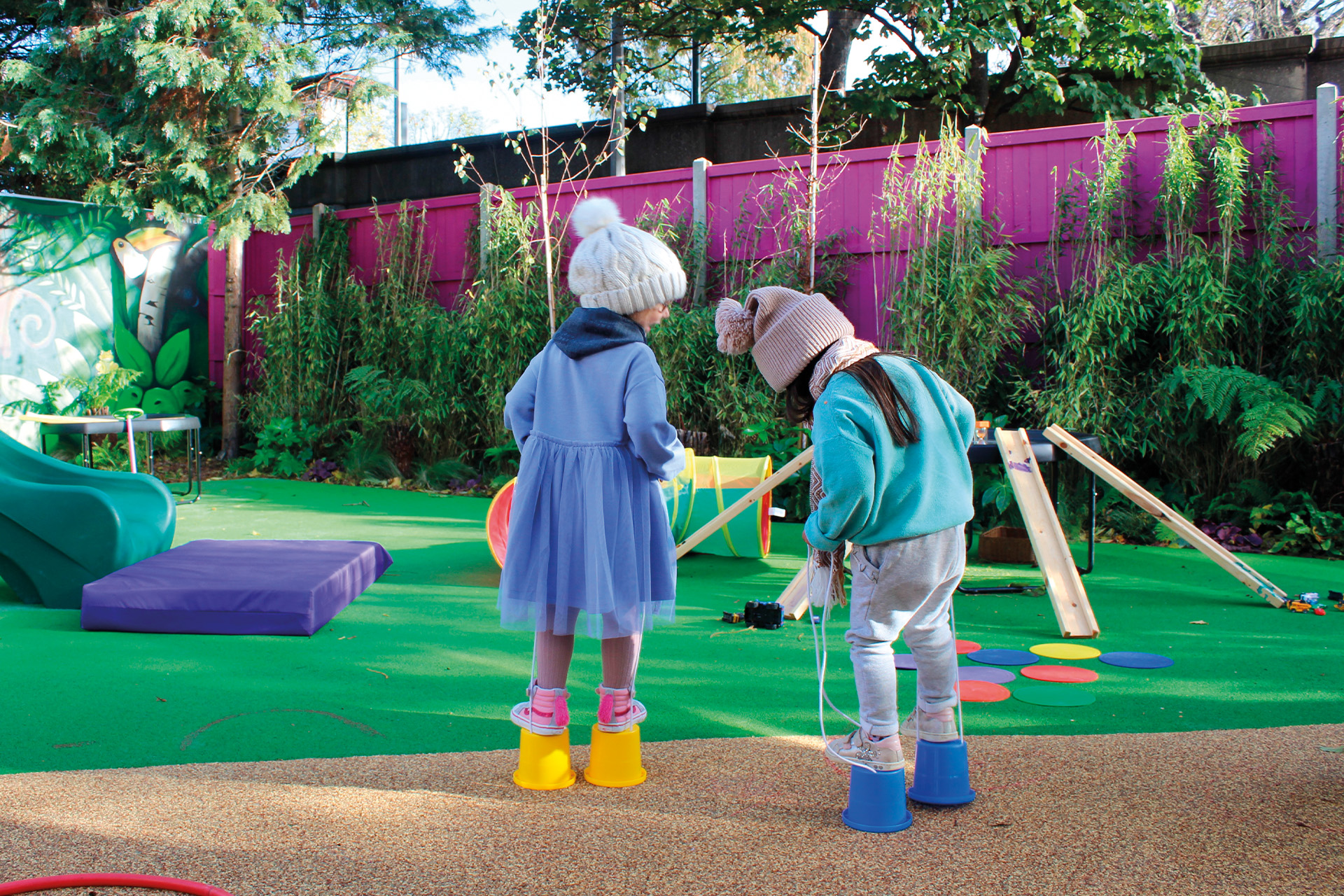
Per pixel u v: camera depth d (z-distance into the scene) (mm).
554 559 2270
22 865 1869
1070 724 2740
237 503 7496
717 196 7957
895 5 10594
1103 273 6219
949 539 2041
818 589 2131
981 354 6492
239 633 3787
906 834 2000
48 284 9258
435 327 8609
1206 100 9781
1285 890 1748
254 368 10453
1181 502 6094
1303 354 5820
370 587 4699
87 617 3791
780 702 2992
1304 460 5828
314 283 9625
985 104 10805
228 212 9133
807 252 7391
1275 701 2955
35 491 4207
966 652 3549
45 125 8555
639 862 1881
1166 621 4000
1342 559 5336
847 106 10789
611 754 2277
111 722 2771
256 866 1867
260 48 8891
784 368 2115
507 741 2641
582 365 2305
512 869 1854
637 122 11617
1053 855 1895
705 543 5453
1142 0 10078
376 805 2162
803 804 2166
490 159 12031
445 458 8727
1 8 10500
